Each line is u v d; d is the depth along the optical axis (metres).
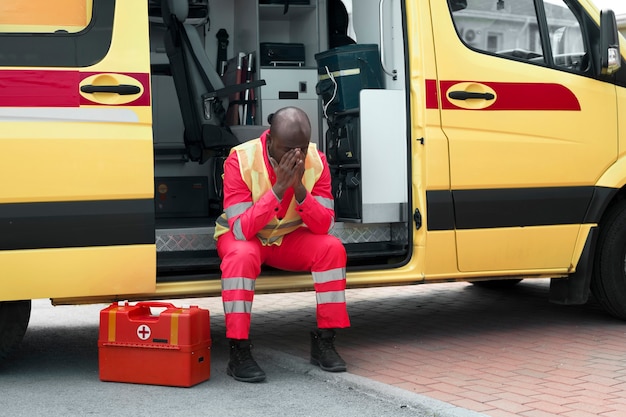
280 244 4.66
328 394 4.17
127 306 4.52
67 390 4.26
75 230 4.32
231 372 4.46
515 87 5.25
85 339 5.63
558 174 5.34
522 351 5.00
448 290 7.46
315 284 4.55
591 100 5.46
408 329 5.72
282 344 5.29
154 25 6.43
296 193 4.41
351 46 5.39
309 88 6.45
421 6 5.10
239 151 4.52
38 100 4.29
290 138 4.31
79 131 4.33
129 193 4.40
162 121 6.43
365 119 5.15
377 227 5.34
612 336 5.39
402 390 4.09
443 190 5.06
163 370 4.31
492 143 5.16
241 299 4.36
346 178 5.38
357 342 5.32
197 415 3.81
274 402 4.03
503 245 5.23
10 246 4.24
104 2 4.45
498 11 5.29
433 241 5.05
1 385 4.36
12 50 4.29
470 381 4.32
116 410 3.90
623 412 3.75
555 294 5.66
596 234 5.48
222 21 6.72
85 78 4.36
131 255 4.41
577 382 4.27
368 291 7.49
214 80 5.46
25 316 4.57
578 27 5.52
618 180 5.50
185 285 4.61
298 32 6.71
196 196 6.26
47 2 4.42
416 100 5.08
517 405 3.88
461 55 5.15
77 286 4.34
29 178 4.25
